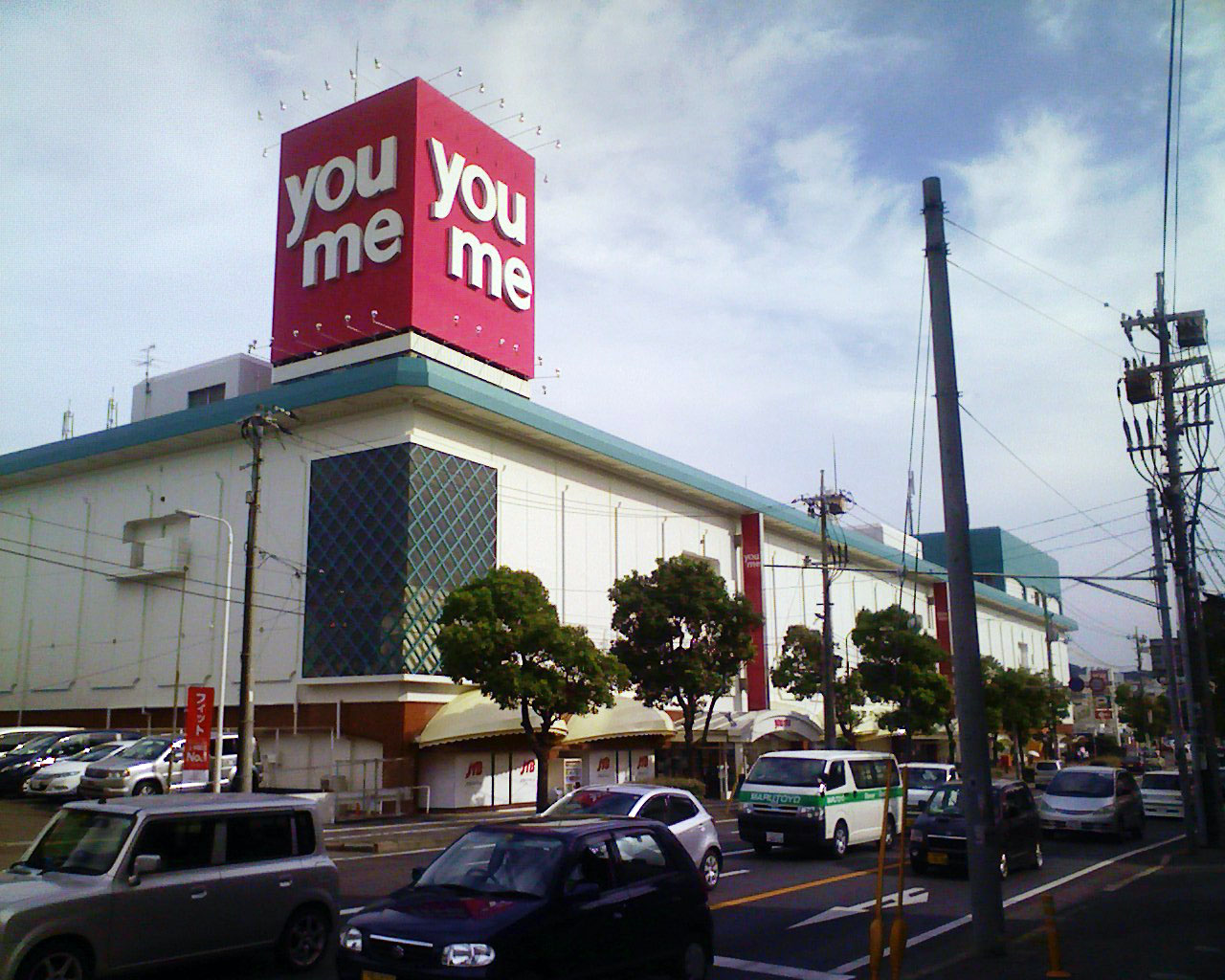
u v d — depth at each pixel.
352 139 41.62
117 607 43.81
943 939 12.77
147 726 41.12
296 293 41.94
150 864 9.20
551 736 35.34
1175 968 10.81
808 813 20.77
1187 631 25.61
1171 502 25.80
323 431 38.84
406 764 34.38
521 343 43.84
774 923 13.70
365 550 36.56
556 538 43.06
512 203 44.66
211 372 46.97
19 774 30.47
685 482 49.56
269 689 37.81
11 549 48.62
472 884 8.60
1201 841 25.08
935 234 12.98
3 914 8.30
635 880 9.27
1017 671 63.84
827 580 39.66
